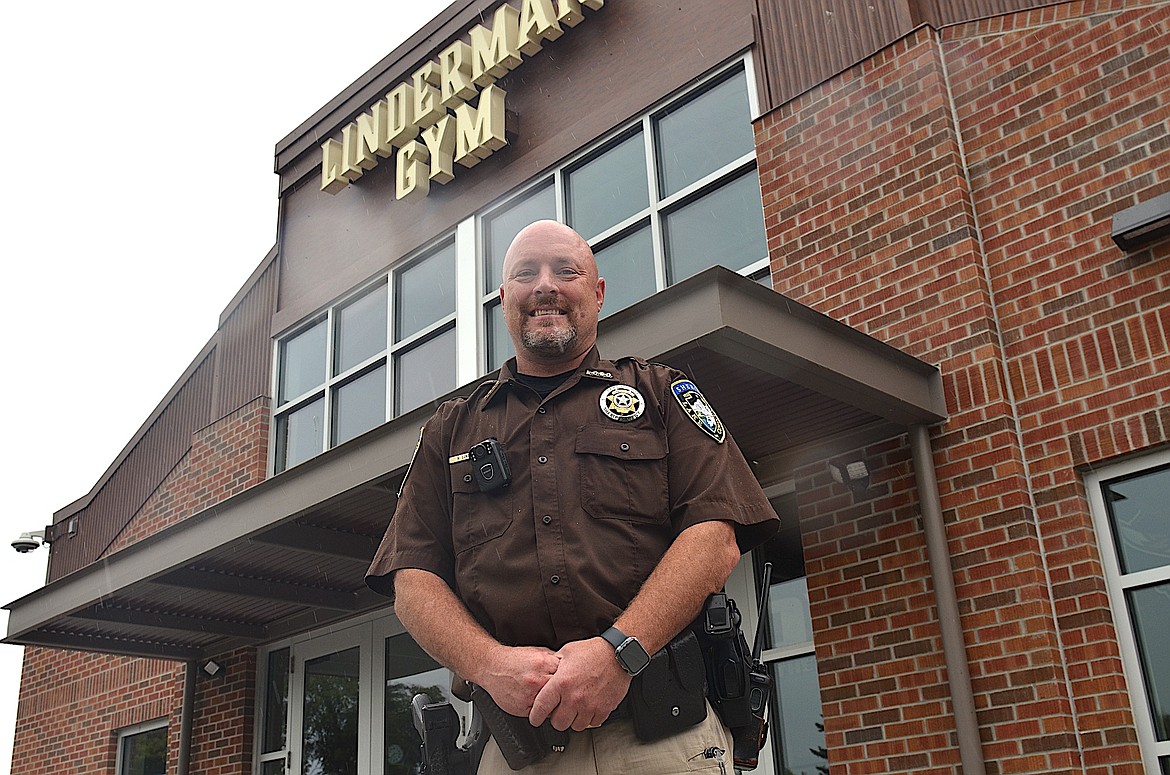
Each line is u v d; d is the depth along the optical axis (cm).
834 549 539
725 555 203
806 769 541
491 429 222
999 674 470
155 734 977
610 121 744
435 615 206
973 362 516
